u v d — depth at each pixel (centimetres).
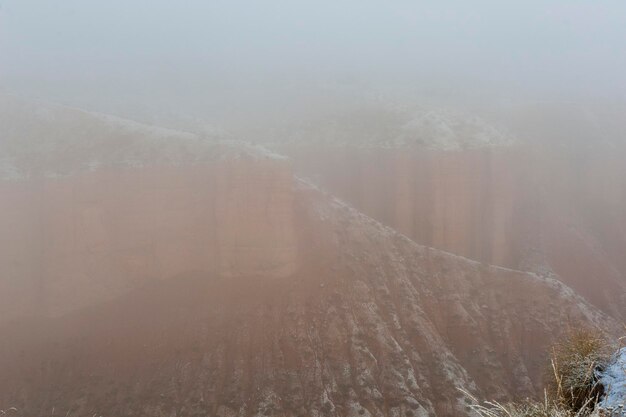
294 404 2258
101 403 2262
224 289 2697
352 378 2380
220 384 2330
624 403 554
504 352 2681
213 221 2789
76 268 2644
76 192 2712
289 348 2464
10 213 2666
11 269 2592
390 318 2691
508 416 609
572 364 699
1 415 2100
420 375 2433
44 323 2553
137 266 2717
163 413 2220
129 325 2556
